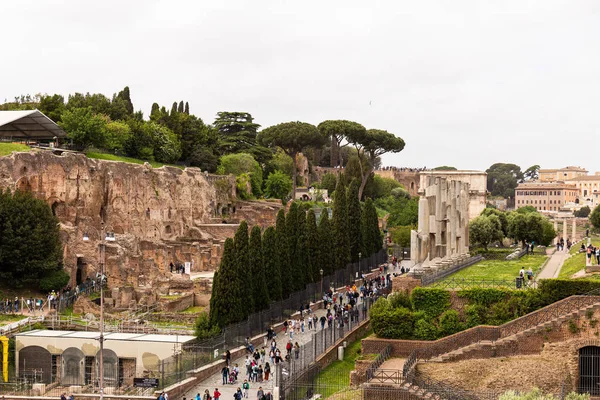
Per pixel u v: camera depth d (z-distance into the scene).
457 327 80.50
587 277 82.69
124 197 138.75
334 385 76.50
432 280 90.25
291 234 115.00
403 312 81.81
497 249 154.25
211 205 177.75
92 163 133.12
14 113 130.50
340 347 89.38
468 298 81.56
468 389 70.75
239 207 191.88
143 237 136.38
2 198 101.19
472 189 183.38
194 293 111.50
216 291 91.56
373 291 110.88
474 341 76.62
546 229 158.25
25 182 114.88
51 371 82.50
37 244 101.62
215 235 162.38
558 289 78.19
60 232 110.94
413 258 94.56
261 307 99.81
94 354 82.00
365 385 67.56
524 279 86.81
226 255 92.31
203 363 81.81
